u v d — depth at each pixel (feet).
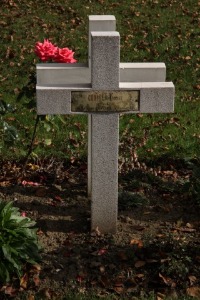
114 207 24.12
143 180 28.84
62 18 54.08
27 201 26.84
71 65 24.63
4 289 21.84
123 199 26.40
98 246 23.71
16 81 41.52
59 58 25.96
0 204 23.30
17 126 34.60
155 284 22.12
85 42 48.93
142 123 35.40
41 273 22.47
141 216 25.84
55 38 49.62
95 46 22.26
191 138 33.78
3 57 45.39
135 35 50.11
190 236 24.41
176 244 23.06
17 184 28.40
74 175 29.71
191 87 41.01
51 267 22.72
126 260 22.97
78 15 54.80
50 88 22.65
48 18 53.98
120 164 30.25
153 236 24.31
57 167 29.76
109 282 22.16
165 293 21.74
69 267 22.76
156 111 23.06
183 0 58.70
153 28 51.67
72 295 21.57
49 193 27.63
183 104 38.24
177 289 21.90
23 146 32.24
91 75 22.59
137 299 21.44
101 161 23.54
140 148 32.27
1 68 43.57
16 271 22.07
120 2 58.18
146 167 30.55
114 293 21.79
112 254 23.26
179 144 32.94
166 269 22.17
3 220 22.80
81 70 24.11
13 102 37.88
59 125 34.71
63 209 26.25
